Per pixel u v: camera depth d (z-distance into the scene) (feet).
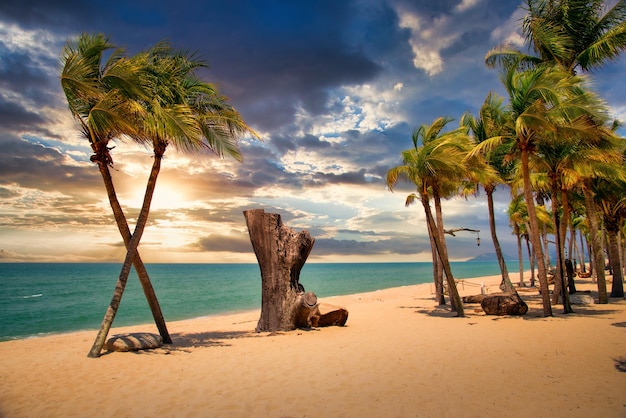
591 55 52.65
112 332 52.90
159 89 33.91
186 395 21.12
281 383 22.94
